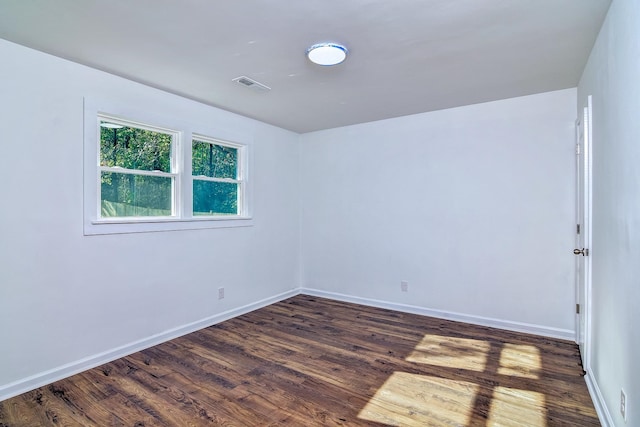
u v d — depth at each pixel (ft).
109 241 9.39
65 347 8.50
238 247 13.37
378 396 7.61
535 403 7.27
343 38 7.30
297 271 16.61
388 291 14.24
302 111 12.89
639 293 4.79
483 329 11.73
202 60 8.43
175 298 11.07
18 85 7.69
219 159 12.89
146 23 6.73
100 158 9.39
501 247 11.82
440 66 8.80
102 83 9.15
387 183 14.19
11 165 7.62
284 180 15.76
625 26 5.36
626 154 5.38
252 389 7.92
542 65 8.77
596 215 7.52
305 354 9.80
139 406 7.23
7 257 7.57
